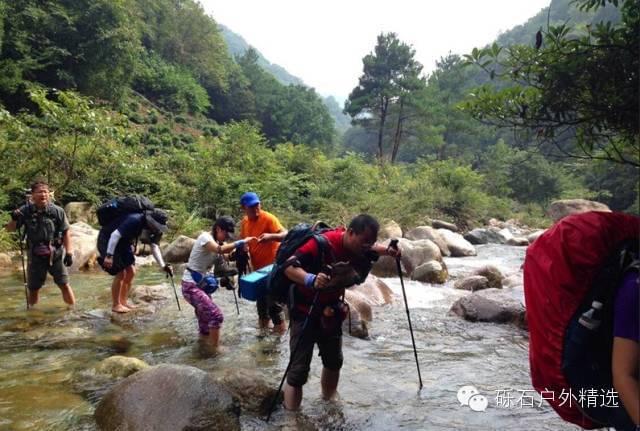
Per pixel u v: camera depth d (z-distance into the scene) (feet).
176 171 51.06
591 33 8.68
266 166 55.88
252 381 12.24
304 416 11.64
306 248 10.89
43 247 20.39
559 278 5.87
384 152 166.40
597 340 5.70
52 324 18.58
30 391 12.61
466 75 142.51
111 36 93.35
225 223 17.10
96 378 13.38
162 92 147.02
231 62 208.74
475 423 11.44
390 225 49.57
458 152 145.79
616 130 9.98
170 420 10.06
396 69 133.49
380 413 11.91
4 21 79.20
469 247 45.88
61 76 87.40
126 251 20.08
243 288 12.53
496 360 15.80
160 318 19.67
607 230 5.83
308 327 11.38
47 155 39.04
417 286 27.91
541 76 9.42
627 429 5.76
